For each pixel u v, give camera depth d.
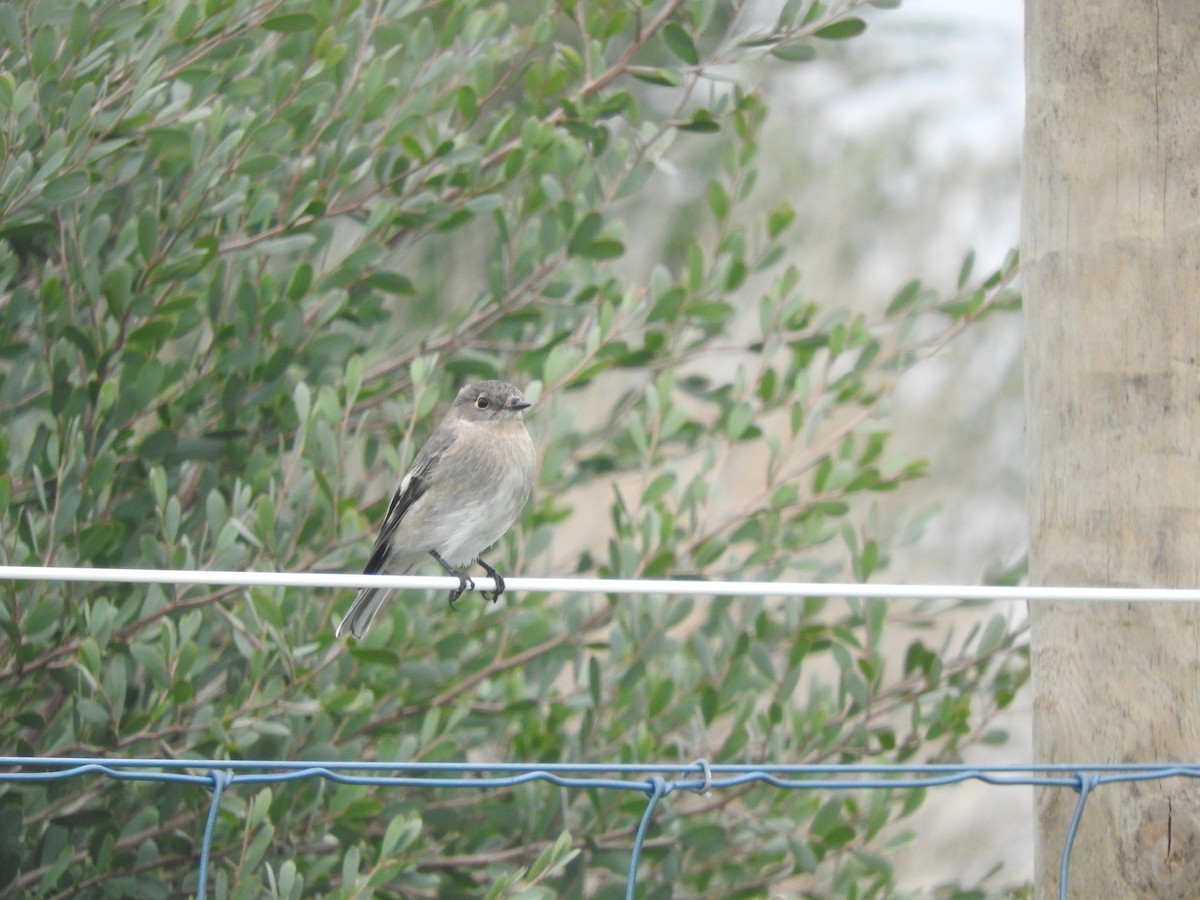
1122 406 7.20
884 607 11.15
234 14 10.45
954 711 11.07
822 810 10.84
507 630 11.20
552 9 12.11
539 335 12.66
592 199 12.21
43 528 10.02
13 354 10.60
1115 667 7.19
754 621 11.40
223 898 8.71
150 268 10.05
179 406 10.73
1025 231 7.66
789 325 12.05
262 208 10.45
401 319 15.88
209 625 11.09
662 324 12.32
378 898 10.86
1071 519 7.32
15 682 9.59
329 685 10.27
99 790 10.11
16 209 9.38
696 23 11.64
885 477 11.86
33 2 10.02
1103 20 7.32
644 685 11.16
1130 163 7.24
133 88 10.00
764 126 21.89
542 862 8.66
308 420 10.08
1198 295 7.12
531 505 11.71
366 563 10.60
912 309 12.36
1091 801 7.27
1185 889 7.02
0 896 9.41
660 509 11.27
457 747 10.85
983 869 18.17
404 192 11.20
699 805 11.67
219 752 9.37
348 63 11.83
